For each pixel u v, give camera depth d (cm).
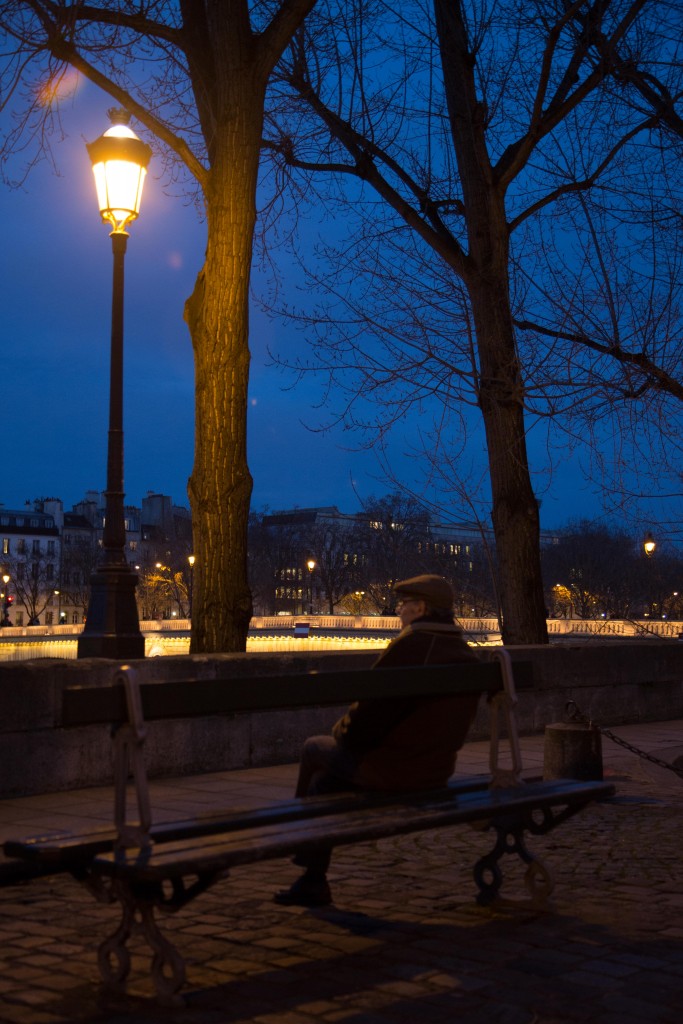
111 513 994
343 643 8438
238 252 1212
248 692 431
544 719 1362
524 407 1459
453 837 713
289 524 15812
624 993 407
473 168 1562
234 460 1199
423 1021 377
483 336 1516
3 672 851
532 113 1556
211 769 1005
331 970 432
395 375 1494
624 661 1495
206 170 1242
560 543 10850
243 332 1212
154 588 13962
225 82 1221
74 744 901
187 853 394
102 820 750
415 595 531
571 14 1479
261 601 13612
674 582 8975
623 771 1014
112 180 1027
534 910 526
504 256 1553
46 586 15662
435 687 501
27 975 424
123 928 404
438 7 1591
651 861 643
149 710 408
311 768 530
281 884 579
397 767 509
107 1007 390
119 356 1014
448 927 495
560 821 541
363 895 555
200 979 422
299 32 1577
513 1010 388
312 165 1644
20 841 411
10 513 15688
